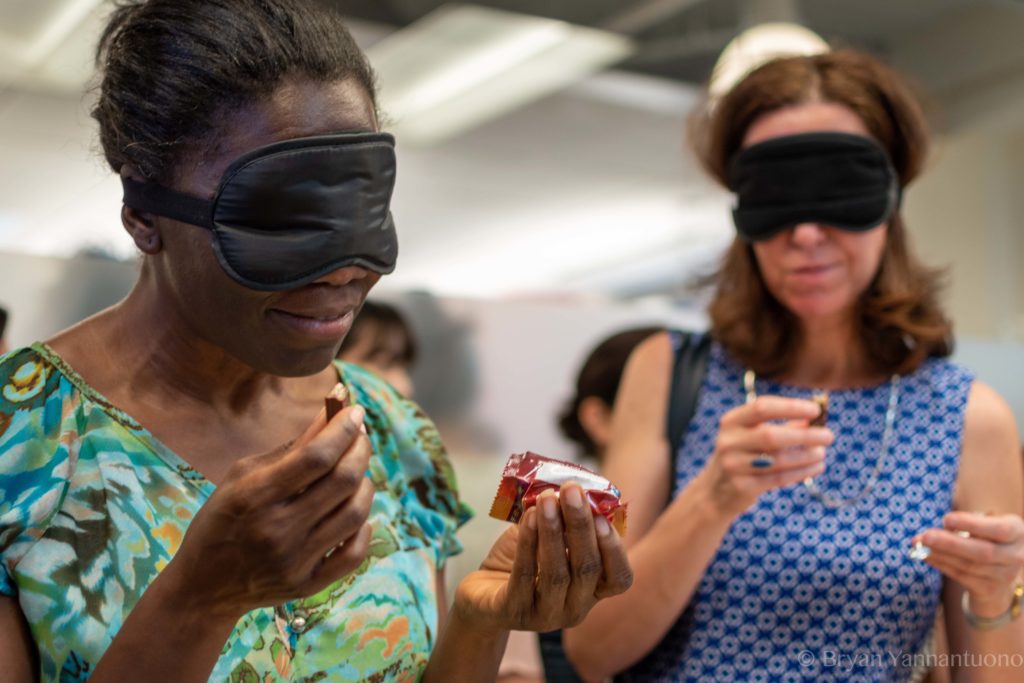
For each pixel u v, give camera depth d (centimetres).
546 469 102
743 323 178
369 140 95
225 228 91
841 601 160
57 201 436
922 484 166
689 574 157
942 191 524
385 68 421
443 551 124
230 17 93
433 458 125
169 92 92
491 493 282
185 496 101
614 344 264
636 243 653
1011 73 461
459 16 383
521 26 396
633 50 431
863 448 169
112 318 107
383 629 108
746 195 172
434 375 281
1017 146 520
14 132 396
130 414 103
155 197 93
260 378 110
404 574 113
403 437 123
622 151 550
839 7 460
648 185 595
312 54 94
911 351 175
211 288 94
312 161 91
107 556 97
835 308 171
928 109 190
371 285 99
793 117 174
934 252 525
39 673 97
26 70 347
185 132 92
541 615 95
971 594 154
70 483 98
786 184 169
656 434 177
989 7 450
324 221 92
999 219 520
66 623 94
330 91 94
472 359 286
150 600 86
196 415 106
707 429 174
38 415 100
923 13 468
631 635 161
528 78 445
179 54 92
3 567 95
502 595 97
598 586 94
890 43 496
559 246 655
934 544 145
